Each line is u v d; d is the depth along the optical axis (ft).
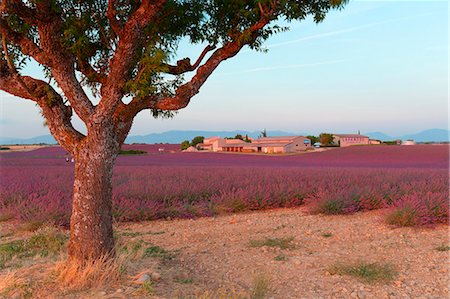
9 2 15.23
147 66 15.70
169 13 18.56
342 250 23.81
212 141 341.82
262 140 314.55
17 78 16.62
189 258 22.41
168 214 37.22
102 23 19.71
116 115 17.83
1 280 16.20
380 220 32.07
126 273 17.33
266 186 46.42
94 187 17.25
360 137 352.69
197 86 18.24
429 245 24.29
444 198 32.58
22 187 44.65
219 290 16.16
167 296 14.97
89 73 19.40
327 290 16.61
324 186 47.29
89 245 17.11
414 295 15.94
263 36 19.43
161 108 18.26
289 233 29.53
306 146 285.23
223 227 32.86
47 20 16.33
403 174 59.57
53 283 15.89
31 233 29.55
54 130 17.80
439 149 193.88
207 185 47.50
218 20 19.99
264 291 16.01
